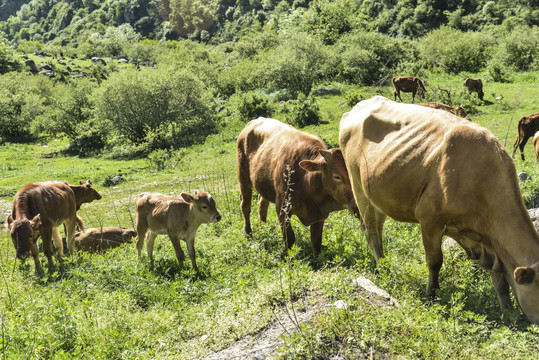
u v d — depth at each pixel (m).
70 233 11.26
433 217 4.82
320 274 5.69
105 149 34.03
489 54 39.72
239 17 149.00
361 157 5.76
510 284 4.54
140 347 5.32
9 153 34.31
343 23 57.62
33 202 9.74
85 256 9.91
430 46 41.97
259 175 7.68
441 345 4.05
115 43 94.00
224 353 4.57
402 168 5.12
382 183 5.36
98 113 33.69
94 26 169.50
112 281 7.76
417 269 5.76
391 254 6.19
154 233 8.80
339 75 39.72
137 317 6.08
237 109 35.12
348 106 31.34
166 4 165.25
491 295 5.03
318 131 23.55
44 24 199.75
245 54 60.97
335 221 8.45
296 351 4.12
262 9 147.12
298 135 7.24
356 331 4.27
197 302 6.58
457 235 4.90
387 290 5.28
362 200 6.03
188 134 33.50
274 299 5.23
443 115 5.09
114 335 5.36
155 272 8.09
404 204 5.25
